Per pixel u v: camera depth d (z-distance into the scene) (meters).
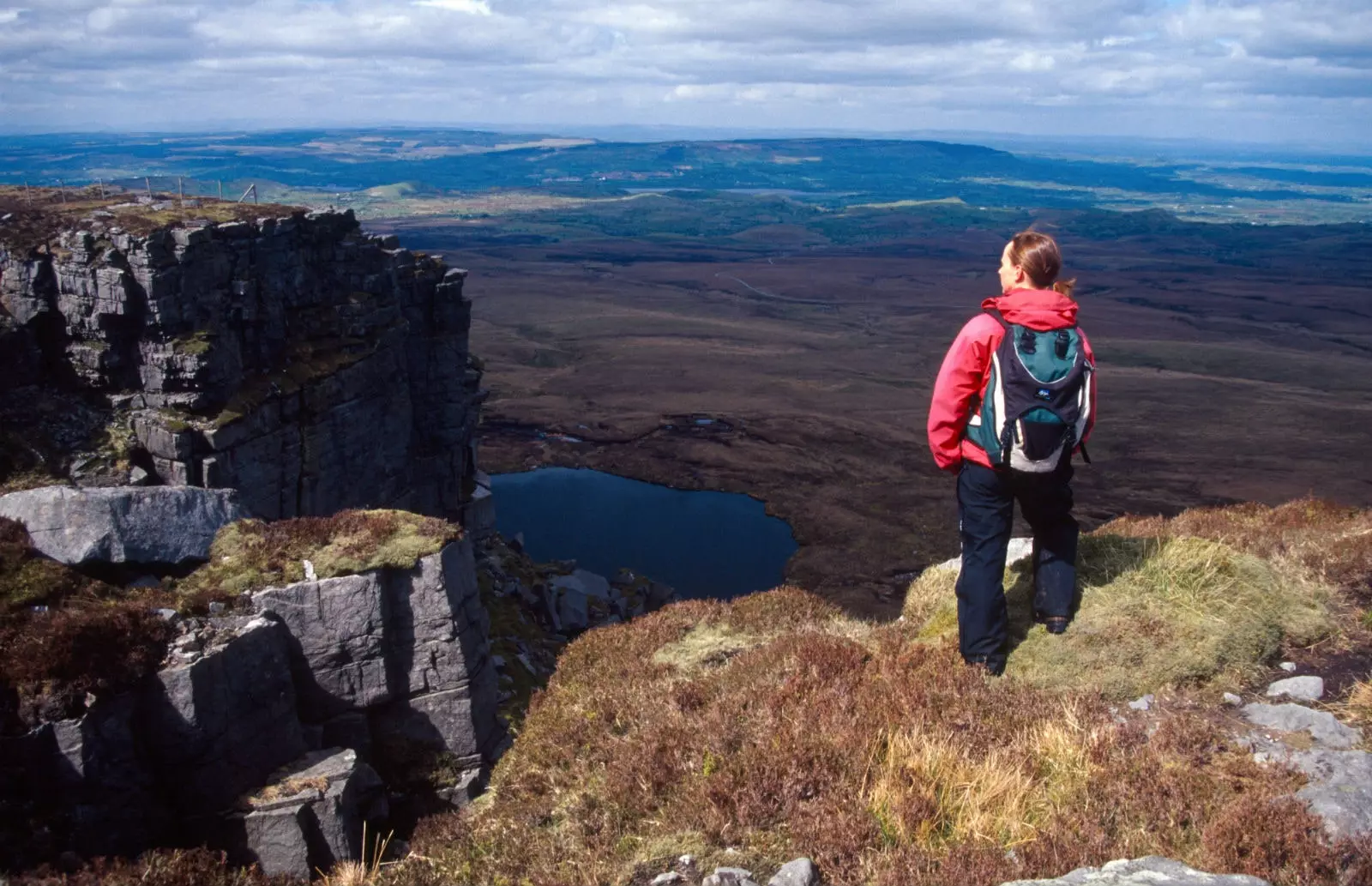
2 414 39.12
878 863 7.17
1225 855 6.54
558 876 8.26
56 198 48.97
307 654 28.25
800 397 185.88
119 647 23.12
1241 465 153.38
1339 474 148.38
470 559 31.91
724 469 133.50
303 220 50.03
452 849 10.25
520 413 162.00
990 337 8.79
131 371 41.62
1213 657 9.30
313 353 49.22
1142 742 8.27
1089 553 11.09
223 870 17.41
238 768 24.39
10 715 20.91
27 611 23.94
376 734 29.81
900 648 10.98
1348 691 8.88
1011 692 9.23
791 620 14.80
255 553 29.02
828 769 8.44
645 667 13.60
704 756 9.35
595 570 91.12
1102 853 6.86
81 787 21.19
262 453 44.41
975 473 9.29
